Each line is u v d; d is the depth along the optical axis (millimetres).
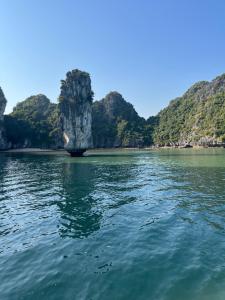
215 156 70438
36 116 192750
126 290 8555
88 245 12125
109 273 9602
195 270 9562
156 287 8656
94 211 17734
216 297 8078
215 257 10484
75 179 32812
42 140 174000
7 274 9781
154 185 27062
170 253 10969
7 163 60250
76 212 17641
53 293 8516
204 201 19703
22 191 25797
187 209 17594
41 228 14727
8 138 158750
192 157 68938
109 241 12484
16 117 177250
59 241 12734
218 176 31984
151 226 14320
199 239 12336
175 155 80688
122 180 30969
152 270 9688
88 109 105312
